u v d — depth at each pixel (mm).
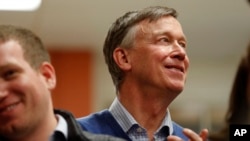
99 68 9688
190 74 9961
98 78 9680
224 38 8727
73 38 8812
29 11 7281
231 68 9812
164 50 2932
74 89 9508
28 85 2240
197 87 9961
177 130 3135
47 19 7770
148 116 3008
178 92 2947
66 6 7238
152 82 2932
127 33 3045
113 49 3127
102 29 8234
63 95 9484
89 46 9273
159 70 2918
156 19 3002
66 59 9453
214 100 9922
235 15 7598
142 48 2969
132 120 2990
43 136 2293
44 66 2383
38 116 2264
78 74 9484
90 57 9484
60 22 7941
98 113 3078
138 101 3008
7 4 6855
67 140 2287
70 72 9477
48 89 2352
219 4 7160
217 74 9891
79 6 7234
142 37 2986
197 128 9852
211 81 9914
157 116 3014
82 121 2998
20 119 2223
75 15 7594
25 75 2254
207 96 9930
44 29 8281
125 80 3059
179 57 2938
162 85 2910
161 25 2984
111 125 3008
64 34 8602
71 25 8102
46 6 7227
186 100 9922
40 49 2398
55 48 9367
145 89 2973
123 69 3043
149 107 2994
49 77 2393
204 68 9930
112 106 3094
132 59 3014
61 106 9477
